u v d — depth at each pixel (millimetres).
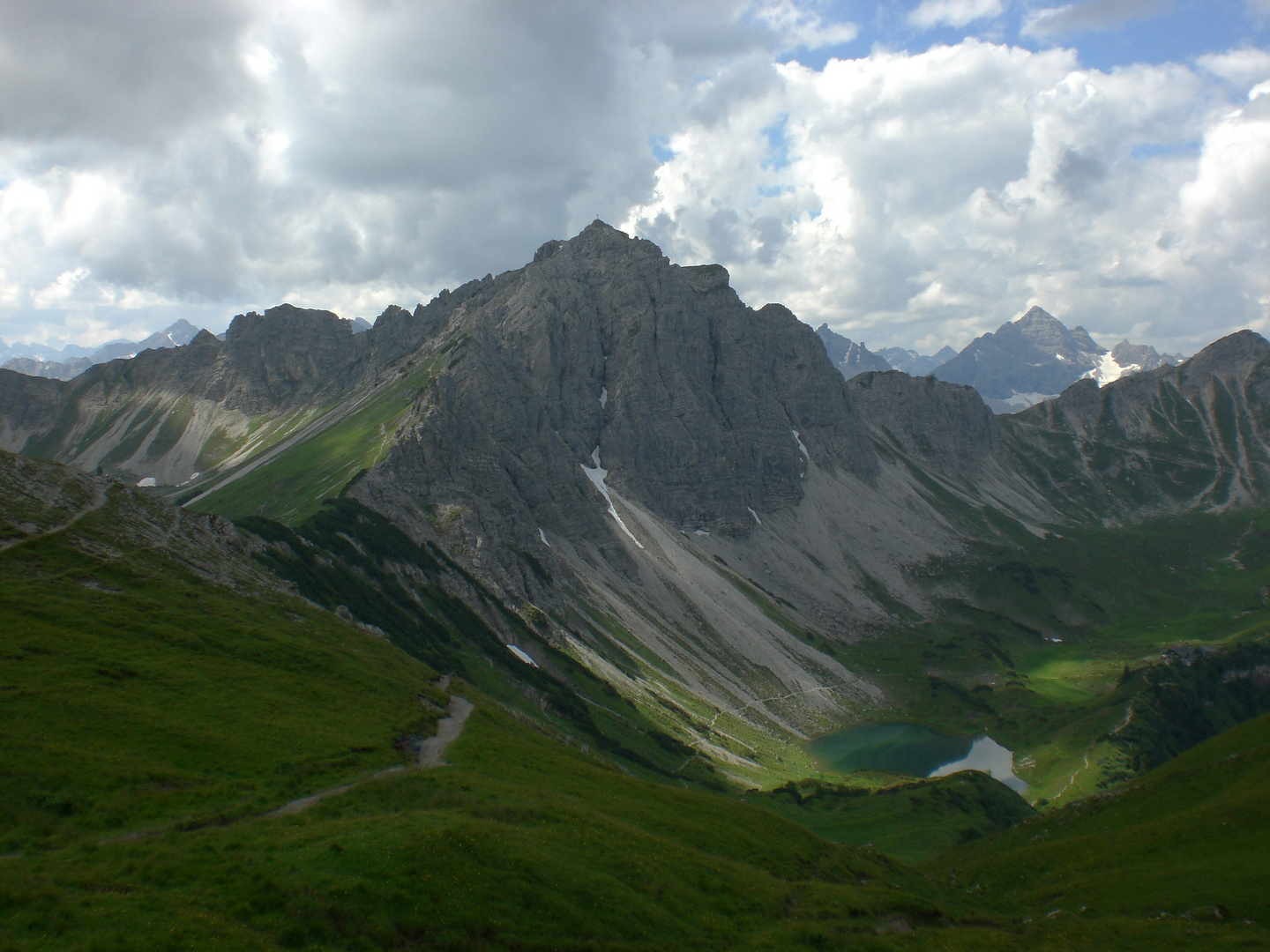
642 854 59500
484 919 42969
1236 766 104062
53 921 32562
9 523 89875
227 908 37562
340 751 66688
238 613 93875
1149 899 78250
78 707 58531
